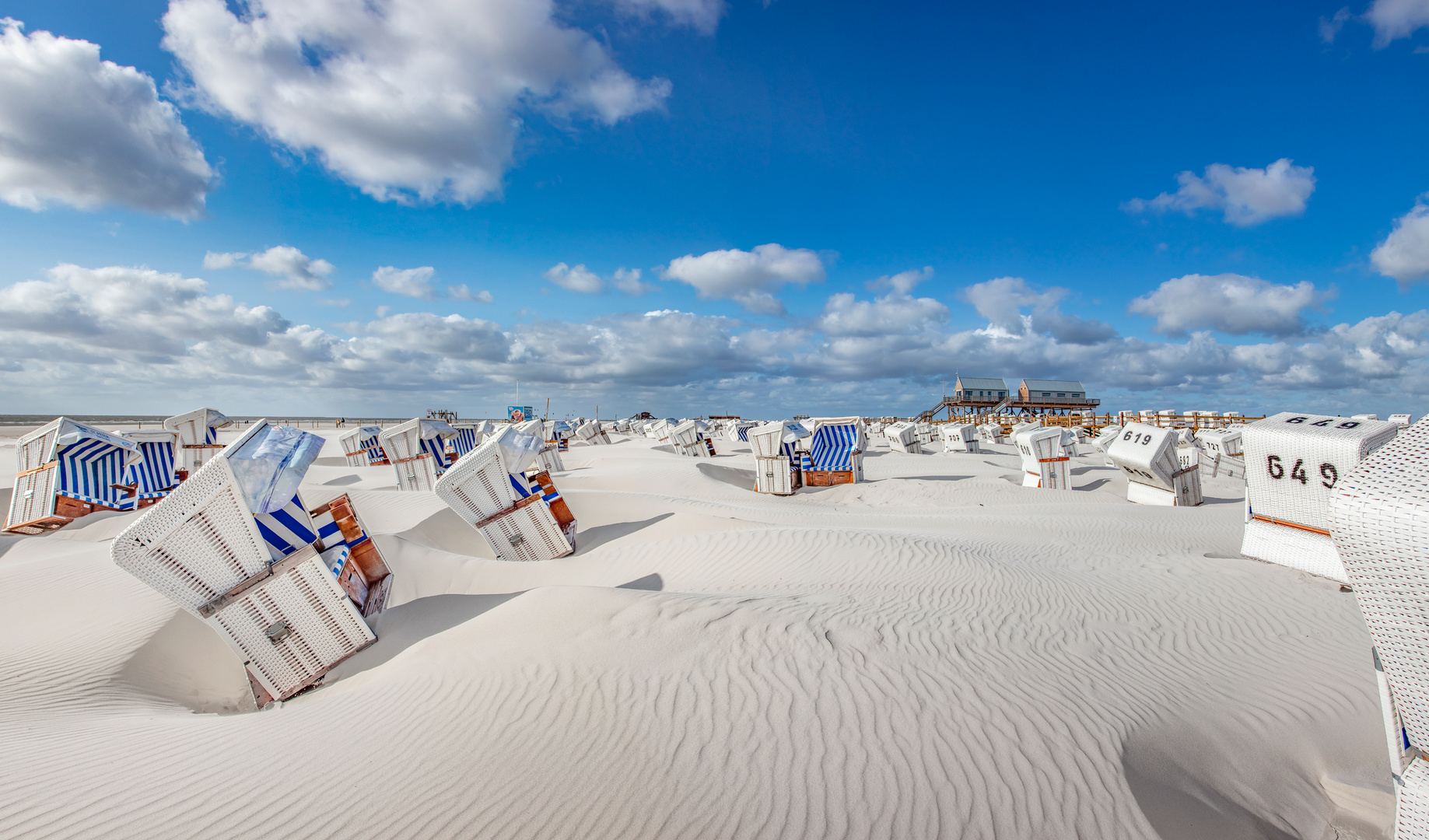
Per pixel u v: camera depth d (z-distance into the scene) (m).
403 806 3.38
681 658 5.05
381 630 6.73
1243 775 4.11
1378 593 2.08
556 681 4.71
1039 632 6.22
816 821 3.26
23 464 13.31
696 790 3.49
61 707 5.04
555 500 11.34
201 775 3.72
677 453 31.62
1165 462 16.08
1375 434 7.49
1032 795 3.54
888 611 6.61
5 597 6.95
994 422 63.47
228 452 5.80
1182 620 6.71
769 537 9.88
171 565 5.51
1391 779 4.06
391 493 14.41
